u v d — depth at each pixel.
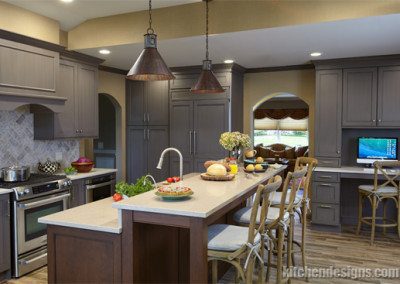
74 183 4.28
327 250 4.19
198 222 1.98
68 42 4.55
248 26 3.68
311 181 5.14
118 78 6.20
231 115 5.48
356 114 4.93
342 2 3.33
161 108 6.00
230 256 2.19
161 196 2.21
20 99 3.69
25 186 3.48
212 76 3.60
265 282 3.17
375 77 4.81
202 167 5.64
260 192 2.12
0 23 3.64
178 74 5.80
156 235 2.47
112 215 2.42
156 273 2.49
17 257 3.41
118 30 4.28
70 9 4.05
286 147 11.84
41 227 3.66
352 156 5.31
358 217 4.97
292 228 3.18
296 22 3.49
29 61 3.80
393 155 4.95
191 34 3.92
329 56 4.88
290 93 5.79
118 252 2.16
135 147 6.26
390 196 4.43
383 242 4.50
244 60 5.22
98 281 2.23
